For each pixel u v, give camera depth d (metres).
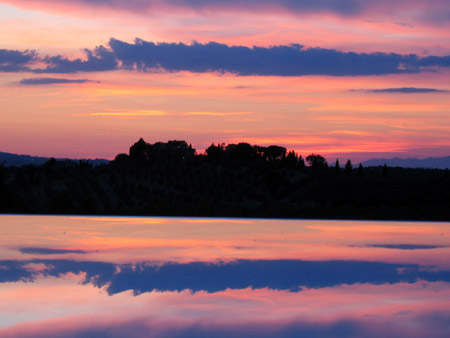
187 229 11.74
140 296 5.27
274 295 5.35
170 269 6.59
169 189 66.62
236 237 10.16
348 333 4.21
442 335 4.18
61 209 34.09
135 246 8.66
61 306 4.89
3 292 5.37
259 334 4.16
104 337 4.06
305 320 4.53
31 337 4.04
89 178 67.69
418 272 6.56
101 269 6.55
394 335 4.18
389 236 10.73
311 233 11.15
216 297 5.25
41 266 6.73
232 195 63.03
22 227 11.82
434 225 14.29
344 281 6.02
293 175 67.38
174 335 4.12
